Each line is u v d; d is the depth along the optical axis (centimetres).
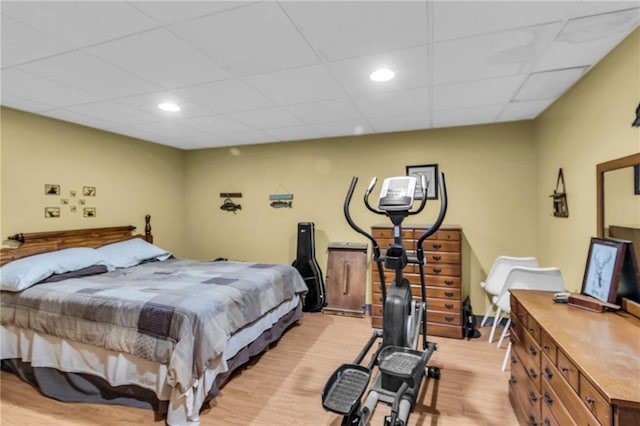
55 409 217
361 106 297
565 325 155
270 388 243
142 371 213
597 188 206
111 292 243
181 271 327
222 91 258
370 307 411
